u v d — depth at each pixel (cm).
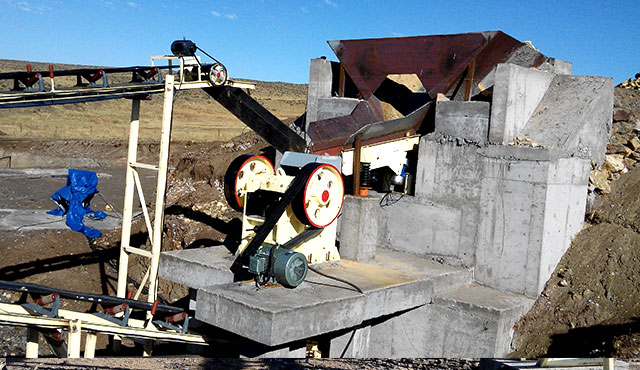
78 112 7719
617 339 986
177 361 950
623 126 1548
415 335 1209
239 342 1220
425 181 1382
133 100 1286
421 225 1388
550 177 1186
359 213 1234
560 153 1219
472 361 1097
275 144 1412
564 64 1647
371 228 1266
